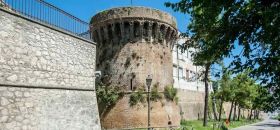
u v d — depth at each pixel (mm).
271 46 7348
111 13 35906
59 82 14258
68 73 14977
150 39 36062
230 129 43844
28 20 12742
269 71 7555
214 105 62781
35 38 13031
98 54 37438
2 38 11398
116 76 35500
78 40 16078
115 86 35281
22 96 12008
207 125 37406
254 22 6898
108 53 36406
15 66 11844
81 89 15883
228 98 55594
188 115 50688
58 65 14305
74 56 15609
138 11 35438
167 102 36344
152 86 35156
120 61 35625
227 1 7047
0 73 11156
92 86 16984
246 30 7070
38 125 12609
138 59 35406
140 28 35562
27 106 12180
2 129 10945
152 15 35812
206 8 7566
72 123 14781
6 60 11469
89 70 16812
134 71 35125
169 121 35938
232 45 7656
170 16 37750
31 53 12711
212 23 7688
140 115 34062
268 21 6449
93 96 16922
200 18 8078
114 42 36188
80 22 16422
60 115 13992
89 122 16125
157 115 34750
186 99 51062
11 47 11750
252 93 54750
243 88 55938
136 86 34812
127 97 34719
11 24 11867
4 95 11188
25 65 12328
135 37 35812
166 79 37062
